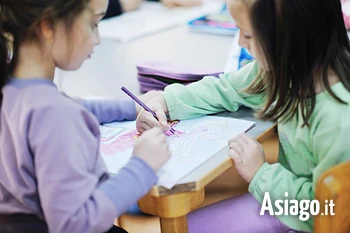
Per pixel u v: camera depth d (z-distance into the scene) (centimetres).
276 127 111
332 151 93
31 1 81
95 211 81
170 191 86
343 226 84
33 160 82
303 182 99
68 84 169
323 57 96
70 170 79
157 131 95
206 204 125
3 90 85
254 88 116
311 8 92
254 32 95
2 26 84
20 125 80
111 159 98
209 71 142
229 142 100
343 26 99
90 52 89
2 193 89
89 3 85
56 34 84
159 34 199
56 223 80
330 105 94
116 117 118
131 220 119
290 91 97
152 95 122
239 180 130
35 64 86
